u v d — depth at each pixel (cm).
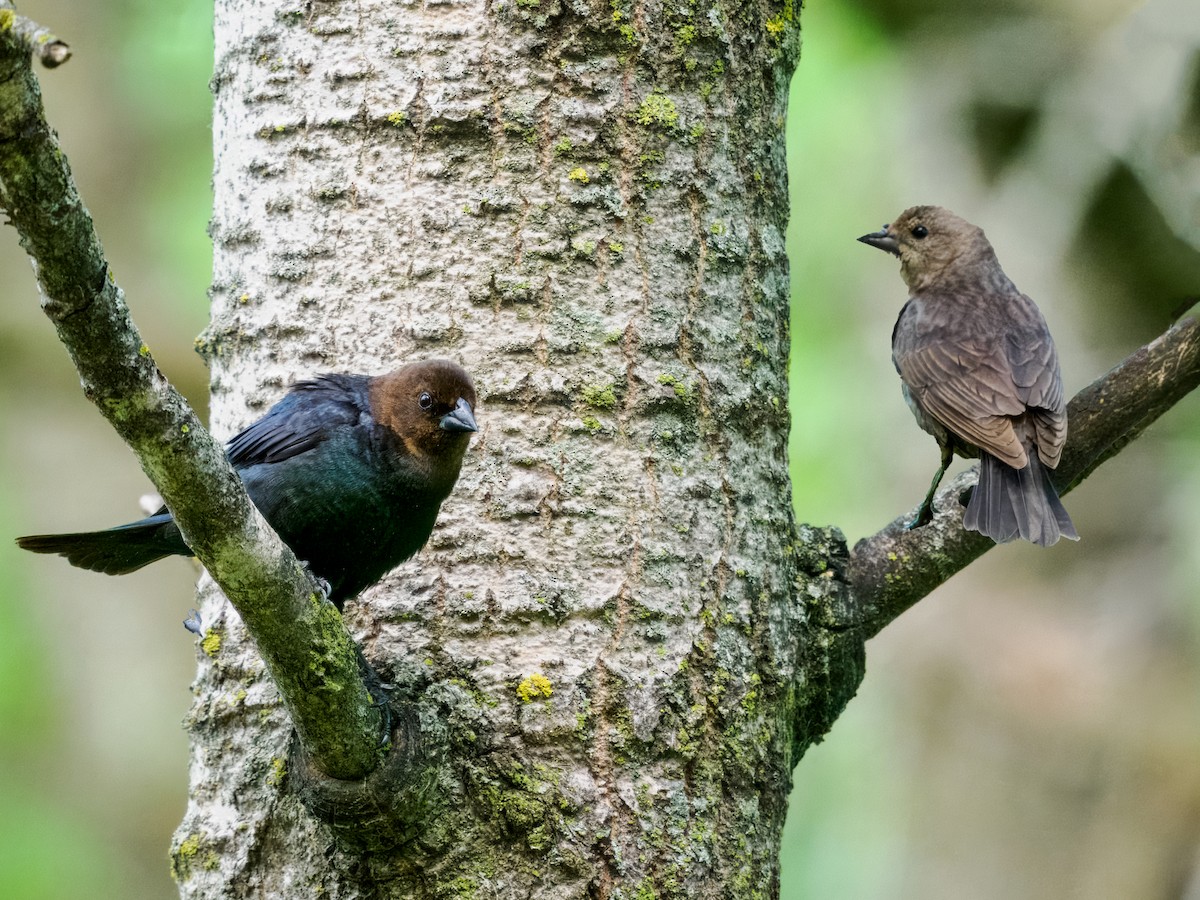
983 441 1002
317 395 775
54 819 1892
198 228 1992
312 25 815
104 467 2139
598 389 768
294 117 811
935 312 1162
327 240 798
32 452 2114
